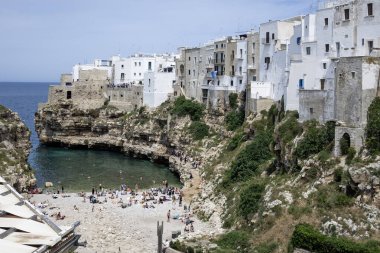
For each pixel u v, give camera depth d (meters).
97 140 158.00
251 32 118.75
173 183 107.81
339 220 54.03
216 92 124.00
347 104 63.94
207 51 134.88
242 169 83.62
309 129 70.81
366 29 69.25
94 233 71.31
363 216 52.91
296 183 64.44
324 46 77.69
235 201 74.44
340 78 65.00
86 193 97.62
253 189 70.75
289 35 99.75
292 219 58.47
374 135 57.69
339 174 58.97
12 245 46.31
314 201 58.78
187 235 66.50
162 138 136.75
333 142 64.25
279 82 96.44
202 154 112.75
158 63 183.25
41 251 46.50
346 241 50.53
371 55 66.94
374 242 49.69
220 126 119.44
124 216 80.94
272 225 60.00
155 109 147.12
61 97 164.12
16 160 98.94
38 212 55.66
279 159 75.69
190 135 124.69
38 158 138.38
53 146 162.75
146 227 74.88
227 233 64.44
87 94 165.12
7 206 55.94
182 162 117.25
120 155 148.00
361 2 70.19
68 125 159.88
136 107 158.62
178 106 136.50
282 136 75.69
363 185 54.31
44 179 110.88
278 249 55.81
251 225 64.00
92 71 172.50
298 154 68.62
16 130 112.19
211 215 77.25
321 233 53.97
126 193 97.50
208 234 66.06
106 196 94.94
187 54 145.75
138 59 183.12
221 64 125.88
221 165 96.00
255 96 101.44
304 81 80.88
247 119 101.75
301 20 93.06
